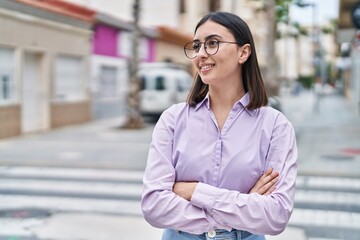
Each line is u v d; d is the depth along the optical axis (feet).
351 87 109.91
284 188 6.22
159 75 59.93
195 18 108.68
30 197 24.36
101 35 68.95
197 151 6.37
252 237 6.50
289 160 6.43
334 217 21.03
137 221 20.16
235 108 6.51
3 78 45.42
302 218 20.83
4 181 28.12
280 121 6.60
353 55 99.86
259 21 104.53
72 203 23.20
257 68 6.68
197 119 6.57
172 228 6.26
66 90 58.23
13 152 38.17
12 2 45.03
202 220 6.11
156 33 88.02
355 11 42.16
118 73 75.61
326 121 66.39
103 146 42.06
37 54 52.01
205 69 6.51
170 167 6.47
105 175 30.07
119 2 87.71
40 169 31.81
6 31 44.73
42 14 50.49
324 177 29.63
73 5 57.67
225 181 6.25
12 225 19.75
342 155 37.14
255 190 6.26
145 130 54.70
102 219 20.51
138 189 26.27
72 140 45.88
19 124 47.88
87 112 63.36
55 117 55.01
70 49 57.72
